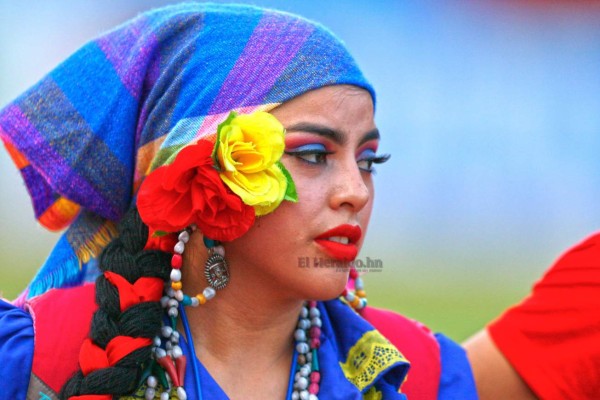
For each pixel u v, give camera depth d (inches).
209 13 177.0
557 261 212.2
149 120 175.2
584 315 199.5
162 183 156.5
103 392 156.2
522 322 209.0
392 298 563.2
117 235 185.9
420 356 194.7
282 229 162.9
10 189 637.3
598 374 198.2
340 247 165.0
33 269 546.3
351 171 166.9
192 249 171.5
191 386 166.6
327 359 177.5
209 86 168.7
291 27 172.2
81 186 177.3
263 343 174.2
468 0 970.7
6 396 163.3
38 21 804.0
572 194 780.6
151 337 163.0
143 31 181.6
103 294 165.5
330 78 167.0
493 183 788.6
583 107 917.8
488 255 669.3
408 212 733.3
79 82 180.7
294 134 164.2
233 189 155.2
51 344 167.5
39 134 178.2
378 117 861.2
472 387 196.5
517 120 885.8
